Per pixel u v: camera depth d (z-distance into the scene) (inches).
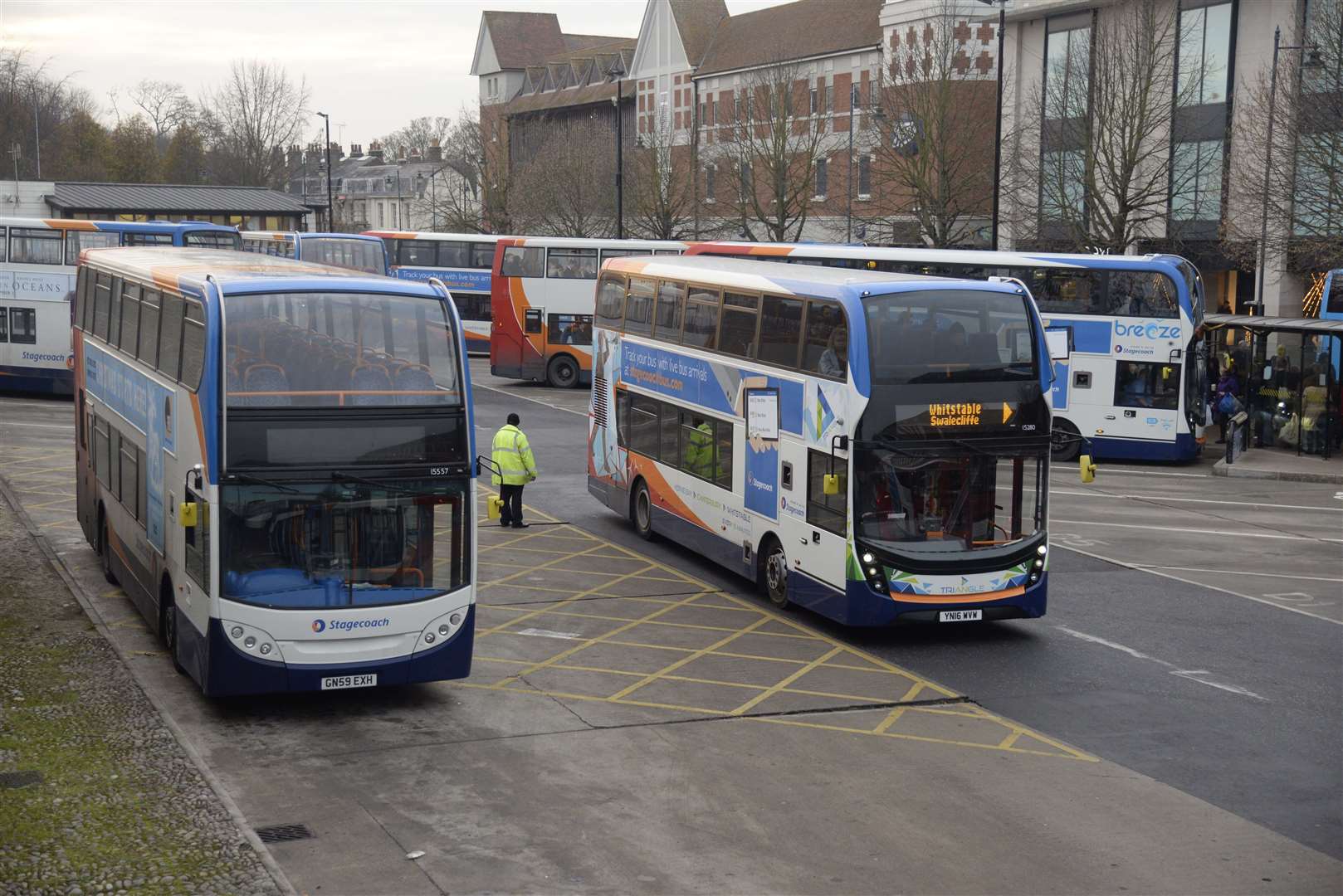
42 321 1550.2
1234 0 1720.0
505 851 391.2
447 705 538.6
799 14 3053.6
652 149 2637.8
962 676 591.5
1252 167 1471.5
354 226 5964.6
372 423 504.7
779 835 407.5
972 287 637.3
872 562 621.0
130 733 482.6
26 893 346.9
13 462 1108.5
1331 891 374.9
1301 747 500.1
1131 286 1235.2
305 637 497.4
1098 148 1651.1
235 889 354.6
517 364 1796.3
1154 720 530.6
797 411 676.1
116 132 4571.9
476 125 3745.1
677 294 834.2
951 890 370.0
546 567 801.6
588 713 530.9
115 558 690.2
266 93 4525.1
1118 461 1280.8
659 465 853.8
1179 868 388.8
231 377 490.6
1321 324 1238.9
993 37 2300.7
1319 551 870.4
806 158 2492.6
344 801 430.3
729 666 603.2
